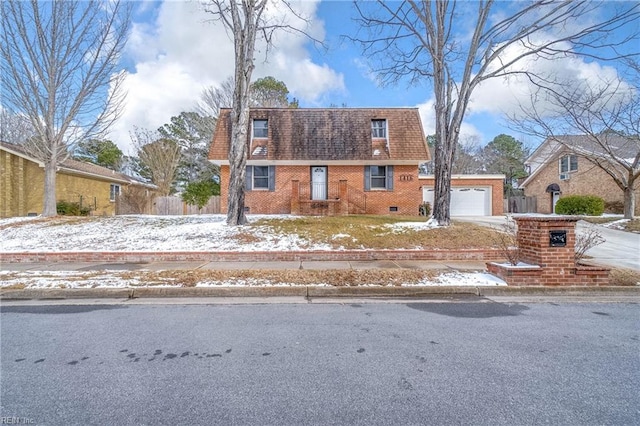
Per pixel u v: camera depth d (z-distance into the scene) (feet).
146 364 11.25
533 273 20.53
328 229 36.96
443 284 20.79
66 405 8.91
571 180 81.05
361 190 59.00
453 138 36.99
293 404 8.90
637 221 48.88
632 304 18.24
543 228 20.76
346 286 20.61
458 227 37.06
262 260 29.48
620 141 65.62
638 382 10.00
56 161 52.13
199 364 11.23
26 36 47.50
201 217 48.19
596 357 11.67
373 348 12.46
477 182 70.54
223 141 58.59
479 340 13.19
